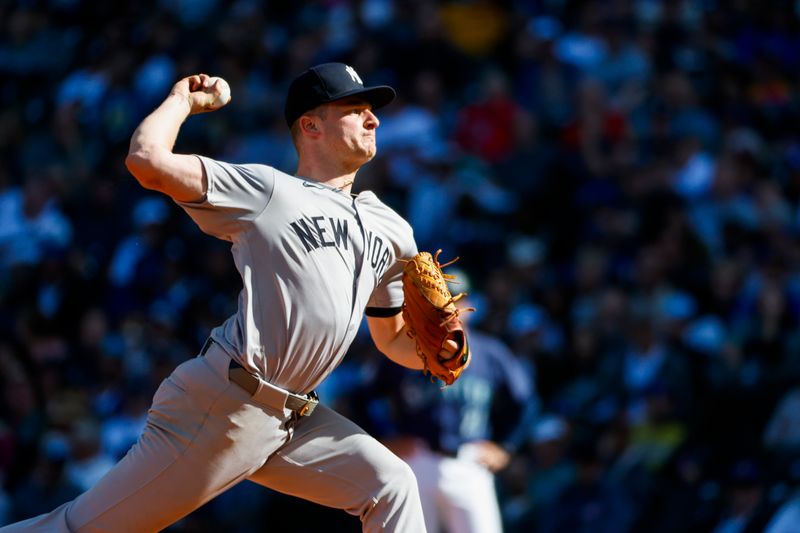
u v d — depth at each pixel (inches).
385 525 609.6
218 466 581.6
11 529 589.6
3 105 2164.1
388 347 669.3
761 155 1787.6
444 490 1032.2
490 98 1833.2
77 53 2206.0
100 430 1445.6
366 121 616.4
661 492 1301.7
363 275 596.1
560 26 2074.3
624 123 1817.2
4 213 1868.8
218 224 575.8
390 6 2052.2
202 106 593.3
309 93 607.8
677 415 1355.8
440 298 613.0
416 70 1937.7
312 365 585.6
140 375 1515.7
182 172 557.9
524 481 1364.4
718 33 2055.9
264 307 572.4
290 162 1772.9
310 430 612.1
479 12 2030.0
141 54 2070.6
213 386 571.8
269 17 2127.2
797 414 1267.2
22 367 1561.3
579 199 1742.1
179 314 1620.3
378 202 623.5
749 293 1473.9
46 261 1720.0
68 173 1924.2
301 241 575.5
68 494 1355.8
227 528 1359.5
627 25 1994.3
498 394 1065.5
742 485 1227.2
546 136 1851.6
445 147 1790.1
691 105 1847.9
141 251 1688.0
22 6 2327.8
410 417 1039.6
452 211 1707.7
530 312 1551.4
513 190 1771.7
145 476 583.5
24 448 1466.5
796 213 1721.2
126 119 1980.8
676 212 1625.2
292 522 1336.1
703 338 1459.2
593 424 1386.6
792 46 2079.2
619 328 1476.4
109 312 1648.6
